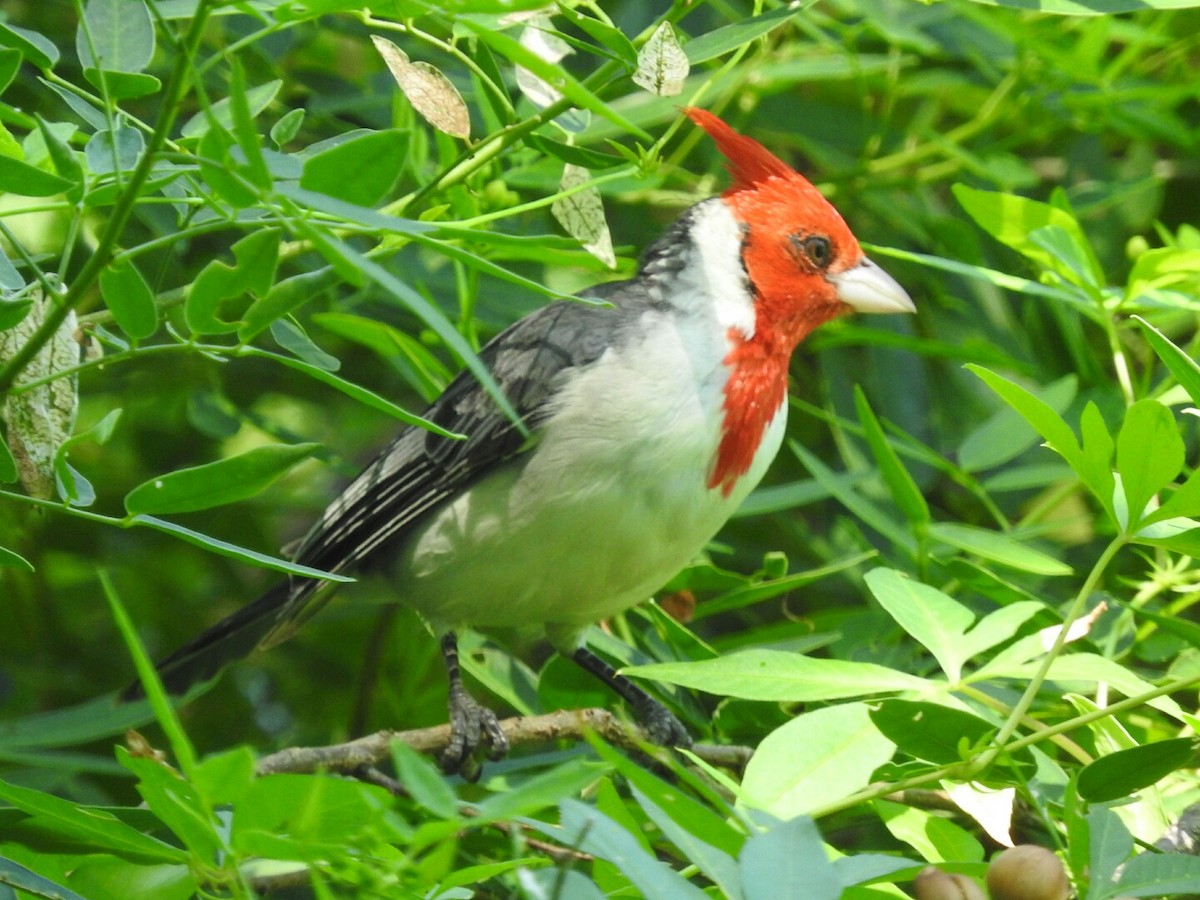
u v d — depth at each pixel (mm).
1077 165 10008
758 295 7531
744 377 7297
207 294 4340
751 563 9672
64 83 4914
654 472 7023
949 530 7281
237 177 3943
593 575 7273
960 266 7164
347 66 9836
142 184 4258
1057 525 7777
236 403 9875
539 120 5836
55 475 4859
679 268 7523
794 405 9648
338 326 7859
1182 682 4961
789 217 7590
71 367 4855
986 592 7039
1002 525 7859
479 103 7398
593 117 7938
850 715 5355
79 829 4441
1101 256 9766
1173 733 6793
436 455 7434
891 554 8180
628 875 3432
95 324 6309
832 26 9711
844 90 10531
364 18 5715
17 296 5000
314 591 7891
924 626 5930
